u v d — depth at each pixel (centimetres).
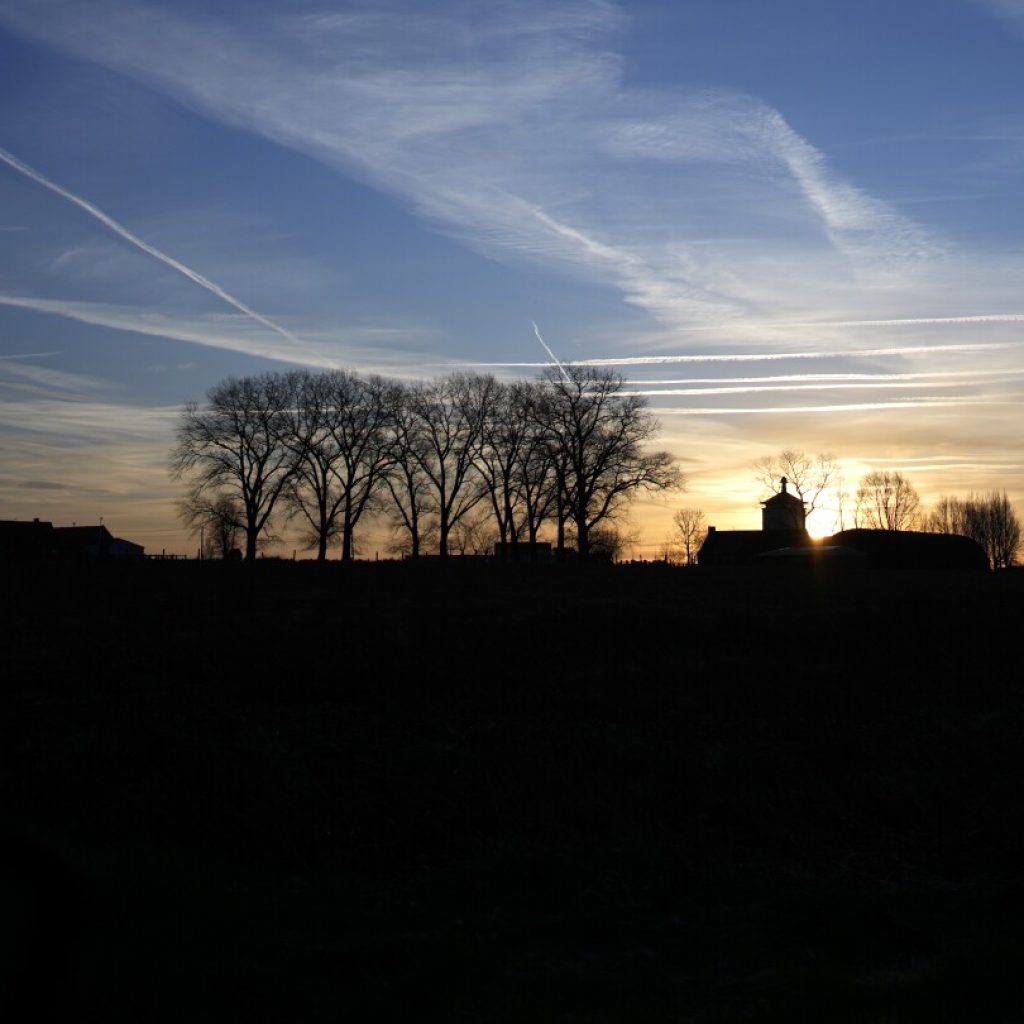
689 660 2445
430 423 9681
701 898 1116
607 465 8925
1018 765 1662
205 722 1728
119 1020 777
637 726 1816
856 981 893
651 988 866
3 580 4759
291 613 3397
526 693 2028
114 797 1349
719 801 1447
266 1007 809
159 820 1278
